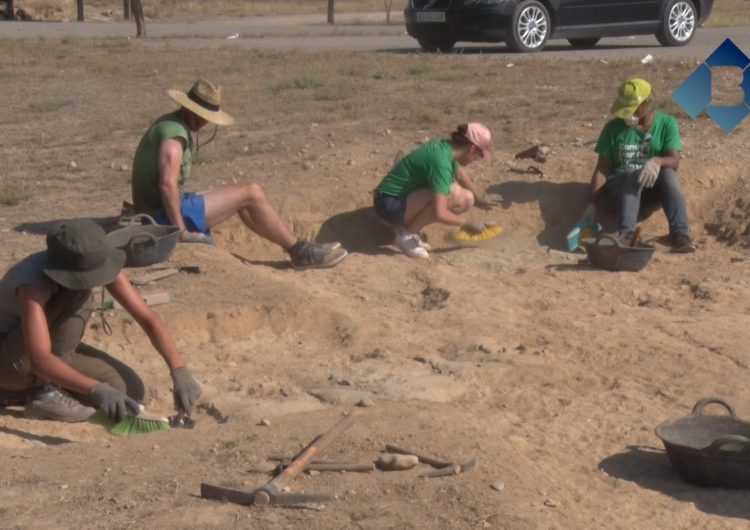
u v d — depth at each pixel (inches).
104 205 414.6
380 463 207.3
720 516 208.1
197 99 353.1
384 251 391.2
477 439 223.8
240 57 818.8
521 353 291.3
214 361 289.7
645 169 384.8
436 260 381.1
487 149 379.6
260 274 343.6
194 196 357.4
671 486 220.7
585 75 647.1
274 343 302.7
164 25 1339.8
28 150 522.3
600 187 397.7
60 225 221.1
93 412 246.1
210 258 347.9
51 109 627.8
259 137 521.0
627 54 768.3
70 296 230.5
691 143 470.0
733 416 231.8
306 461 206.7
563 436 243.3
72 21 1446.9
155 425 227.0
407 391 259.4
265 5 1679.4
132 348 293.4
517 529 185.9
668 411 258.1
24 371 240.5
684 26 828.6
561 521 192.7
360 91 628.4
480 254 388.2
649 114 391.5
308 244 362.3
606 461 231.9
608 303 338.3
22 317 223.1
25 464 213.2
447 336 304.5
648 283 357.1
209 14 1574.8
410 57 770.2
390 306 335.6
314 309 312.8
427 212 379.2
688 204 420.5
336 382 269.4
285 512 191.2
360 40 1003.9
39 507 194.1
